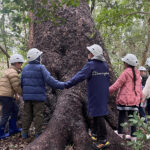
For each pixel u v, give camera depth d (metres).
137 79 3.07
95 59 2.65
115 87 2.95
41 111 2.94
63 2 2.83
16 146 3.21
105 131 2.65
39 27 3.83
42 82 2.88
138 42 10.75
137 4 5.28
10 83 3.36
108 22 5.18
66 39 3.62
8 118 3.57
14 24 6.48
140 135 2.52
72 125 2.88
